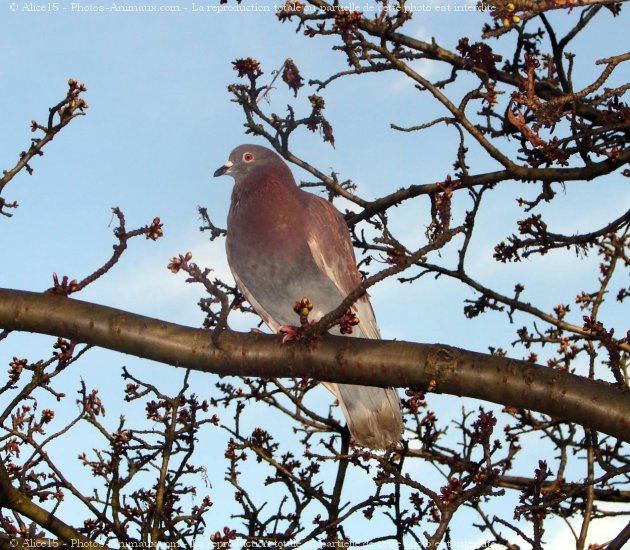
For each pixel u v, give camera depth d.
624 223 11.97
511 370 7.58
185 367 8.20
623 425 7.28
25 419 9.20
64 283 8.23
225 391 11.63
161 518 9.35
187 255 7.29
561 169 11.34
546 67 12.09
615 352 7.88
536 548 9.01
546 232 12.10
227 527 9.03
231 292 11.92
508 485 12.80
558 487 10.18
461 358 7.70
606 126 10.84
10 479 9.22
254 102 12.52
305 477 11.00
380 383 7.89
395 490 10.19
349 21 11.31
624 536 9.09
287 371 8.03
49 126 8.67
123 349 8.14
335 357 7.90
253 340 8.12
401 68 11.50
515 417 12.04
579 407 7.39
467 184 11.83
